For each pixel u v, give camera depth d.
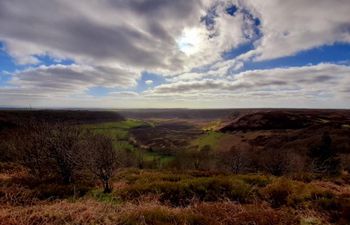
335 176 19.02
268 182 13.32
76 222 7.21
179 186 10.95
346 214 8.08
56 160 12.94
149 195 10.31
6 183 11.66
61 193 10.68
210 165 36.09
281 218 7.77
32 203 9.48
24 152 14.33
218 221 7.50
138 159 38.53
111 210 8.31
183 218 7.45
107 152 11.73
